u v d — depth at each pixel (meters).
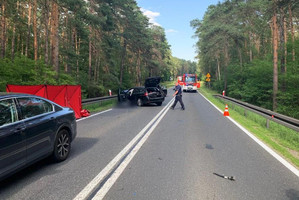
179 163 5.13
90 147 6.34
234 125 9.80
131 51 42.84
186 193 3.77
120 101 21.14
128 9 32.00
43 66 17.41
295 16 24.27
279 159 5.45
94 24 22.55
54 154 4.99
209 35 33.34
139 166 4.93
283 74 21.81
